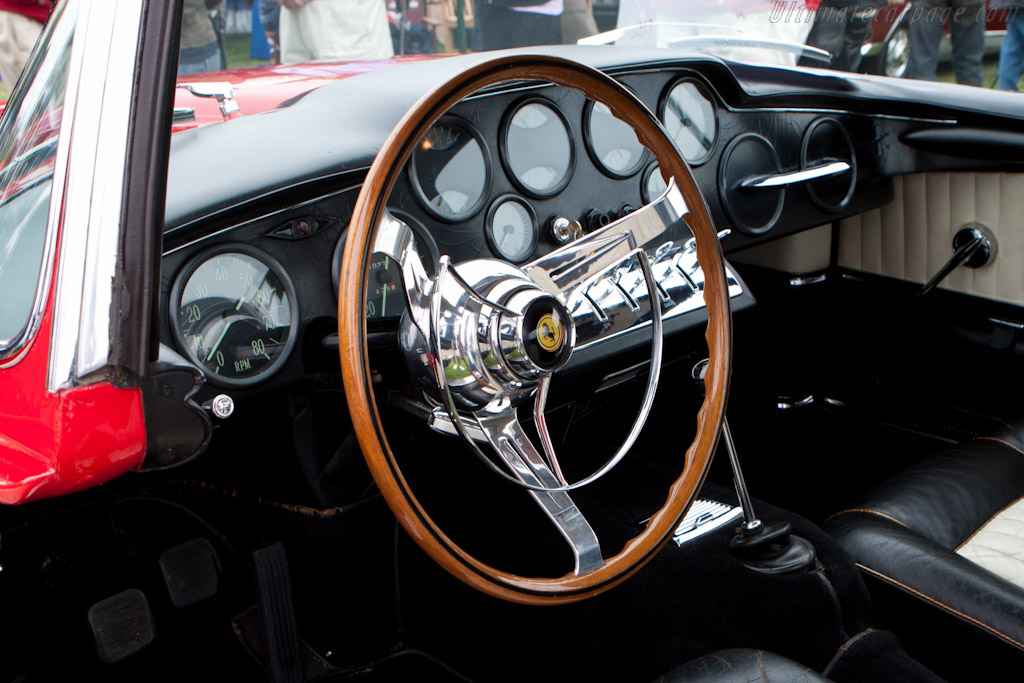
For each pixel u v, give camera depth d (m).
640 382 1.64
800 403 2.34
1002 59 2.09
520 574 1.49
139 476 1.45
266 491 1.52
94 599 1.52
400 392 1.18
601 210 1.58
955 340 2.05
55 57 0.99
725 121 1.78
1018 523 1.39
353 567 1.56
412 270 0.93
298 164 1.24
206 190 1.17
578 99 1.52
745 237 1.87
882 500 1.44
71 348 0.78
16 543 1.61
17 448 0.91
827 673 1.20
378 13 3.17
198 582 1.58
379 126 1.39
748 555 1.38
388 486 0.89
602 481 1.72
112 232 0.79
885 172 2.04
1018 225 1.88
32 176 0.95
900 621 1.28
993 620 1.14
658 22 1.97
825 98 1.87
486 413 1.02
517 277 0.99
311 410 1.36
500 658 1.47
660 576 1.41
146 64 0.79
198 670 1.51
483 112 1.40
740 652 0.92
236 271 1.21
